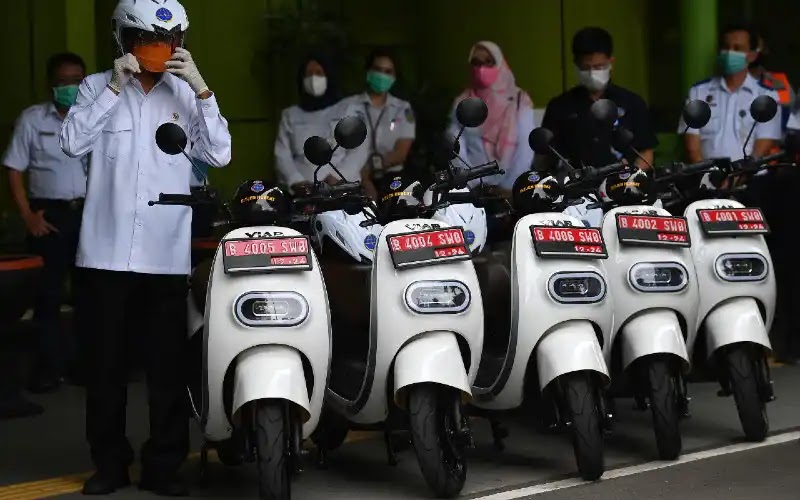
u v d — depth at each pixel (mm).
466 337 8633
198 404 8984
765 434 10086
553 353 8859
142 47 8773
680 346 9414
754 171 10531
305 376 8453
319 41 17344
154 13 8750
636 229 9523
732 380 9945
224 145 9062
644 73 18016
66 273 13195
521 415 10281
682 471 9352
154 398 9039
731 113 14094
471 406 9734
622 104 11859
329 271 9359
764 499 8633
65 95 13047
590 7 17734
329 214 9414
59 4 16719
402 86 17078
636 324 9484
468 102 8953
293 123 13953
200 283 9008
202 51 17094
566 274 8961
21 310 11523
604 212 10125
